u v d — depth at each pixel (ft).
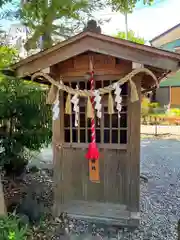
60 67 10.15
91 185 10.37
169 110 43.73
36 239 8.74
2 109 12.89
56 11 13.07
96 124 10.25
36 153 18.92
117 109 9.37
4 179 14.28
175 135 33.01
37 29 13.98
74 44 9.16
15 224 8.09
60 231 9.39
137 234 9.29
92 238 9.03
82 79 10.04
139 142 9.71
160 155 22.85
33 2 12.10
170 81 46.52
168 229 9.64
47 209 10.68
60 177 10.64
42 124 14.35
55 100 9.87
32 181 14.69
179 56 8.35
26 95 13.46
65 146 10.53
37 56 9.45
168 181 15.70
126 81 9.30
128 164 9.89
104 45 8.95
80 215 10.30
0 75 10.61
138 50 8.75
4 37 13.08
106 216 10.07
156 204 12.05
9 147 13.69
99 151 10.21
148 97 46.55
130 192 9.91
